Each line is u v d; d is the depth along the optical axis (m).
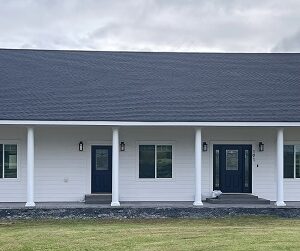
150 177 26.14
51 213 23.64
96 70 27.75
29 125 24.06
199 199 24.39
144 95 25.73
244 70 28.31
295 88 26.80
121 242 18.06
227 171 26.41
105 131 26.05
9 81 26.42
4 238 18.83
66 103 24.89
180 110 24.73
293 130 26.38
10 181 25.66
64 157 25.89
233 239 18.47
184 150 26.23
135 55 29.22
